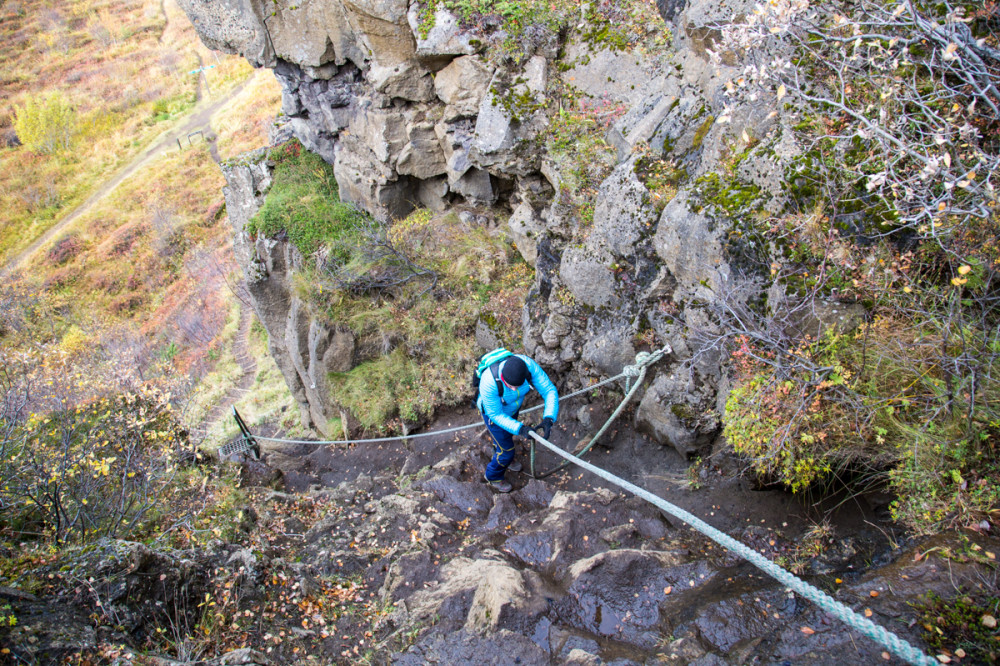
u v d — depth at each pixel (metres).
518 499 5.59
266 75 37.12
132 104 37.56
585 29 6.60
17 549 4.54
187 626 3.77
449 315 8.13
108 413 6.23
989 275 3.22
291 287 9.62
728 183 4.42
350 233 9.26
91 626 3.42
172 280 25.61
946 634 2.69
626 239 5.42
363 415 8.53
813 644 2.92
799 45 4.16
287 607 4.14
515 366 4.98
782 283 3.94
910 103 3.69
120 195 30.23
